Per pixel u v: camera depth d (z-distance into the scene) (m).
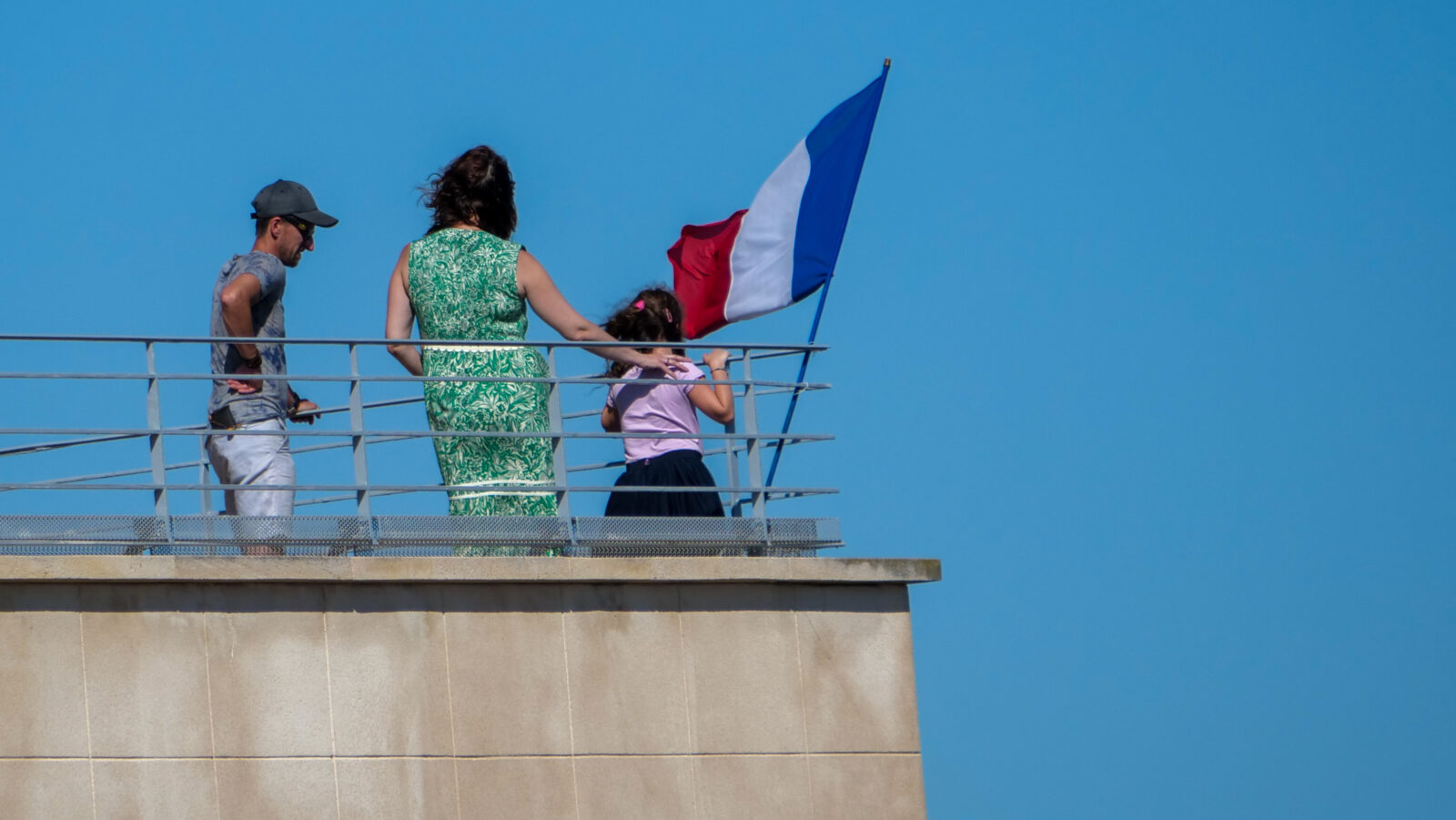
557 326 42.22
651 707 42.22
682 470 43.72
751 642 43.44
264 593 39.25
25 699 37.19
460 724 40.44
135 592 38.22
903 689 44.66
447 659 40.56
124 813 37.53
